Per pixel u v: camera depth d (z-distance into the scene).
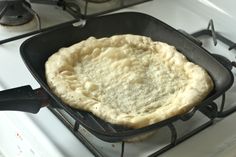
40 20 0.55
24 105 0.36
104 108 0.37
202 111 0.41
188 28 0.57
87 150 0.37
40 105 0.37
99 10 0.60
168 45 0.47
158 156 0.37
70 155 0.37
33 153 0.39
